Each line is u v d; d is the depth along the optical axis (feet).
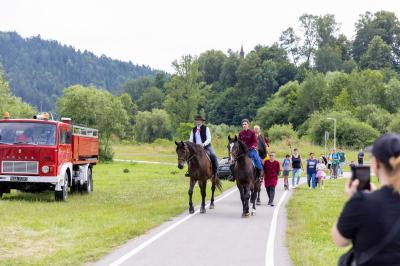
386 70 551.59
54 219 48.93
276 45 624.18
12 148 64.64
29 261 31.35
